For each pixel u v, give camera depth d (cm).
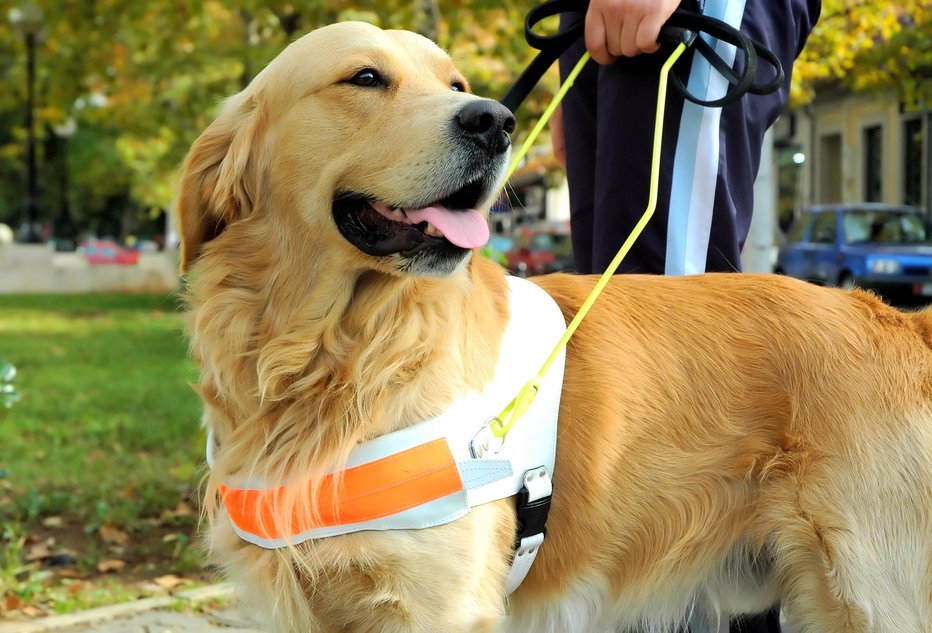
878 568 246
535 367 247
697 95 283
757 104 300
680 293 271
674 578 261
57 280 2709
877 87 1045
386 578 224
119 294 2630
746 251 693
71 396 909
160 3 1373
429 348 234
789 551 254
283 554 230
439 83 252
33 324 1655
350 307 240
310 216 241
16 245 2681
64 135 2564
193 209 258
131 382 1001
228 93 1764
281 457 233
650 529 255
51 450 677
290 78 248
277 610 237
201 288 250
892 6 896
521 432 238
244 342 245
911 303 1480
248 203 252
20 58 2330
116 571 456
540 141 1085
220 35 1700
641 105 286
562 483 249
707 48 276
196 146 258
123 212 5581
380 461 225
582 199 313
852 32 898
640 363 258
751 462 255
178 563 463
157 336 1482
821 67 884
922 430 248
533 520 240
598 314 263
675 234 285
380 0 1062
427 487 224
